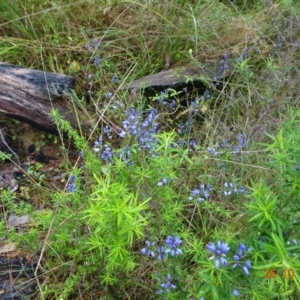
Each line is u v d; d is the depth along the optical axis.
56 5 3.35
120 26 3.45
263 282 1.60
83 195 2.12
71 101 2.83
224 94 2.93
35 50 3.19
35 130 2.89
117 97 2.89
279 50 3.12
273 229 1.37
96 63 3.02
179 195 2.12
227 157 2.31
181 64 3.28
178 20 3.41
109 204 1.50
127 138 2.02
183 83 3.06
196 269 1.90
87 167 2.14
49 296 2.23
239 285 1.50
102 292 2.15
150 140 1.95
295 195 1.48
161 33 3.33
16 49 3.22
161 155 1.92
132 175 1.81
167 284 1.76
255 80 3.17
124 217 1.52
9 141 2.86
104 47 3.31
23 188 2.69
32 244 2.13
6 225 2.46
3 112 2.73
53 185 2.71
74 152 2.86
